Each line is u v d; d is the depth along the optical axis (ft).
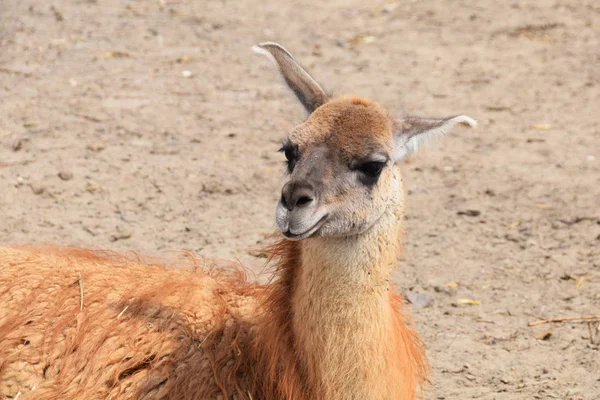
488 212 70.38
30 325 38.73
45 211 66.95
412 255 63.98
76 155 76.28
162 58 104.06
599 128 87.66
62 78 95.50
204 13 122.52
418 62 105.81
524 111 91.91
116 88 93.71
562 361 51.67
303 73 41.68
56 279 40.83
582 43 111.96
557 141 84.58
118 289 40.45
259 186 73.56
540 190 74.13
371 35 115.65
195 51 107.14
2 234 63.21
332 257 36.14
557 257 63.41
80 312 39.06
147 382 36.94
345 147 36.73
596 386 49.03
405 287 59.67
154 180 73.10
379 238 36.76
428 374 47.19
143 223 66.59
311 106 41.29
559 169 78.28
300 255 37.29
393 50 109.91
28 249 45.29
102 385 36.96
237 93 94.79
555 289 59.47
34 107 86.84
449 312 57.06
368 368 36.29
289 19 121.90
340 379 36.19
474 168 78.48
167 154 78.23
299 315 36.70
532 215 69.82
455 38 114.32
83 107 87.71
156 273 42.91
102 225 65.57
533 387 49.16
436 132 39.73
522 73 102.83
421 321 55.98
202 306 39.73
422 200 72.54
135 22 116.67
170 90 94.32
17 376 37.45
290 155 38.45
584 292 59.00
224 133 83.87
